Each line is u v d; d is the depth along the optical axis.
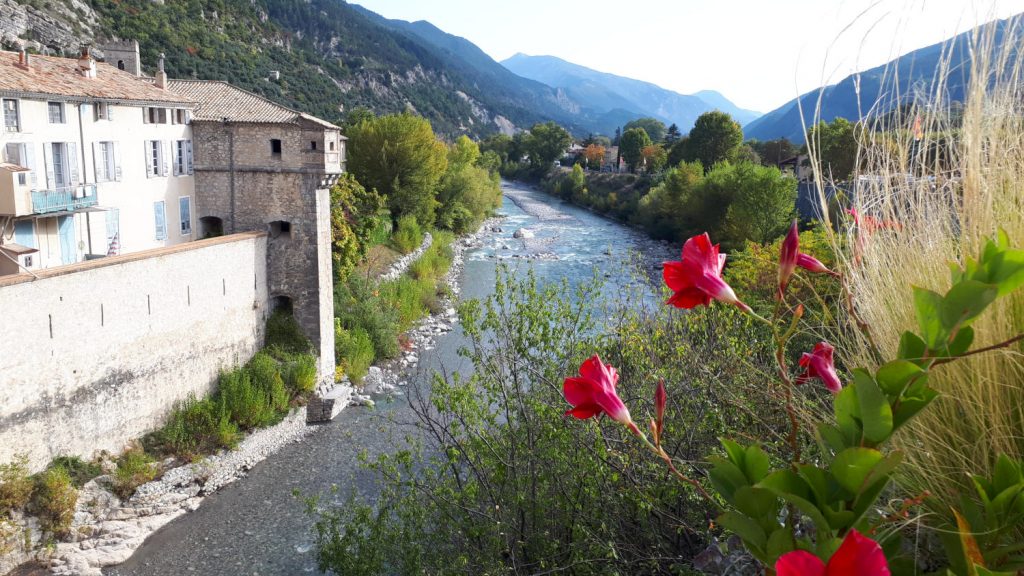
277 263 34.25
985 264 2.22
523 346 11.70
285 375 32.19
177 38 143.00
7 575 19.55
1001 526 2.34
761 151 114.31
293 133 33.25
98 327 23.22
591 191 126.62
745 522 2.39
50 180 28.02
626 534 9.53
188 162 34.47
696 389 9.66
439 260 60.12
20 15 97.81
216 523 23.56
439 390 12.43
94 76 31.22
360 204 57.50
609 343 11.66
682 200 75.19
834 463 2.13
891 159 3.53
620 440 9.65
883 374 2.18
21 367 20.41
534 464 10.66
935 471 2.92
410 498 12.99
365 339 39.00
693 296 2.86
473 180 82.50
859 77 3.56
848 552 1.76
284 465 27.75
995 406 2.76
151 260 25.53
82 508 21.88
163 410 26.67
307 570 21.38
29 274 20.66
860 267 3.45
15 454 20.39
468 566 10.68
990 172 3.10
